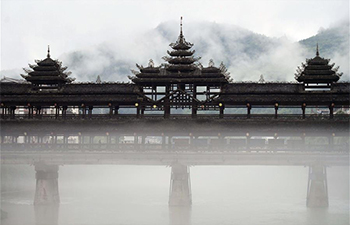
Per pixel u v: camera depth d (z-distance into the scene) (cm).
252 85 13238
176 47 13900
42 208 11988
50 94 13688
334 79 13238
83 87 13675
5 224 10556
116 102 13450
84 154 12069
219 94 13162
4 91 13788
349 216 11188
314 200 12081
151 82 13312
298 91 13100
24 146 12588
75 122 13188
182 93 13175
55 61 14162
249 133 12681
